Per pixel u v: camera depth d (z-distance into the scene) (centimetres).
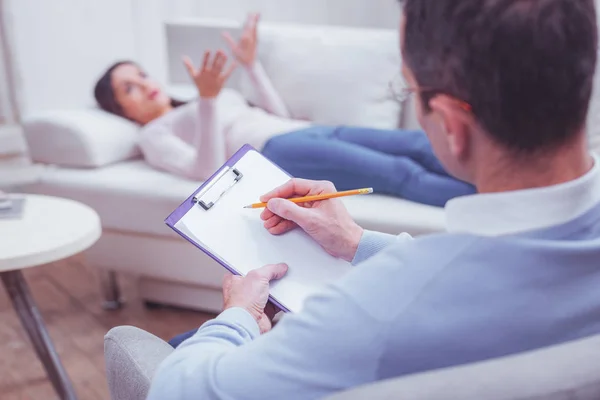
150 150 245
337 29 273
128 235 237
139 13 358
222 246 102
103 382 209
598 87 202
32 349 228
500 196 61
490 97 58
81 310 253
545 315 60
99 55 352
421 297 59
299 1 384
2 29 328
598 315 61
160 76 372
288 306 96
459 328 59
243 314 82
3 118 341
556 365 55
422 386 54
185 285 242
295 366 61
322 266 102
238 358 64
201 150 228
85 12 343
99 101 268
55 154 247
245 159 112
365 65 259
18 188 331
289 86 266
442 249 60
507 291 59
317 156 223
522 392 54
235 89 286
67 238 180
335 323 60
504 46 56
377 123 257
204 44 286
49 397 202
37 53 336
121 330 105
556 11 56
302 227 103
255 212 106
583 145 61
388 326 59
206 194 106
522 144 59
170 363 71
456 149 63
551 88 57
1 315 250
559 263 60
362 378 60
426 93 63
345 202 212
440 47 59
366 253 101
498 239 60
